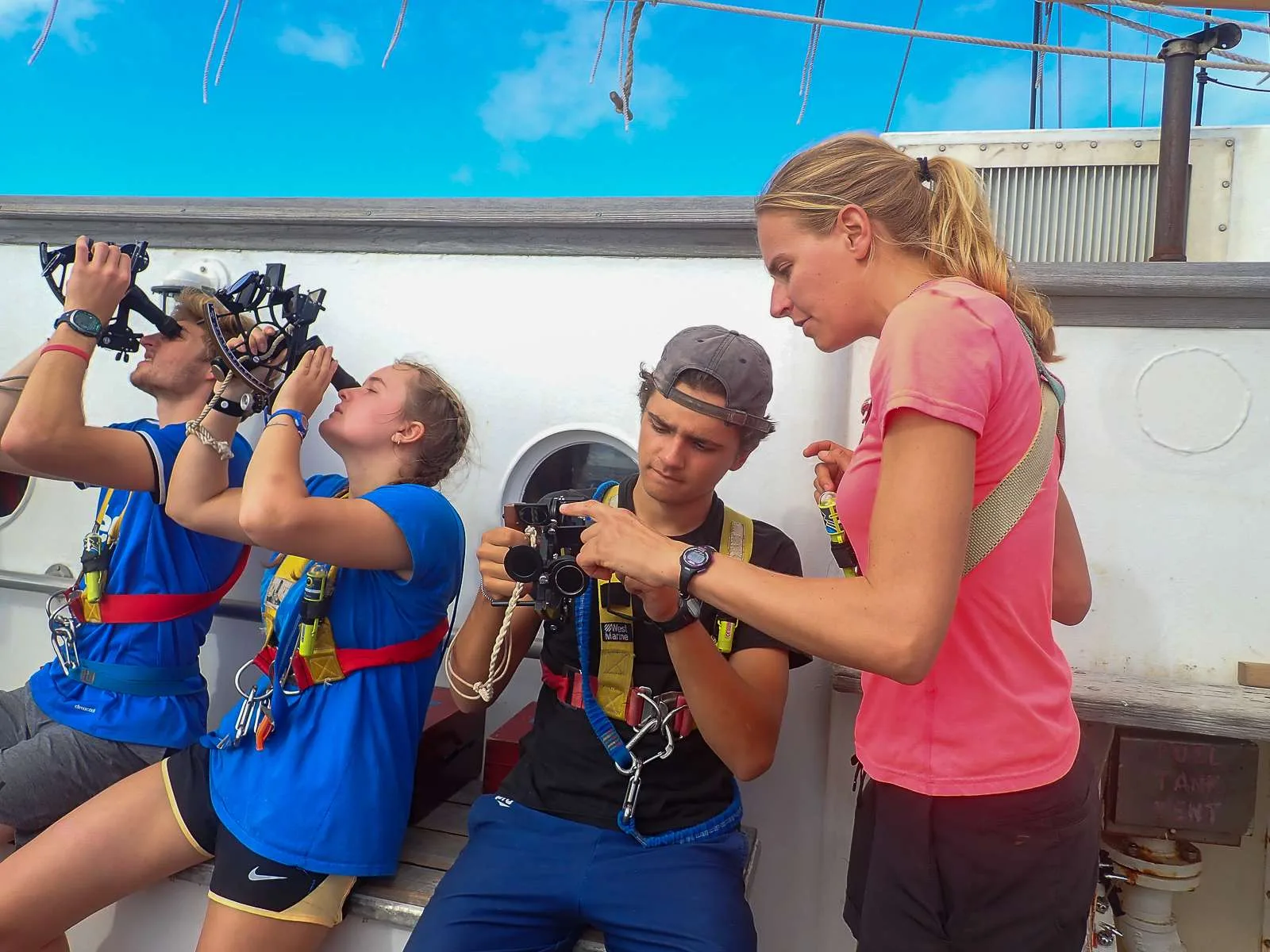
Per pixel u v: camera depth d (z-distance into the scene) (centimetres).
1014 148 263
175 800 149
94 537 177
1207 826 172
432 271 208
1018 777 99
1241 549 170
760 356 145
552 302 201
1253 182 246
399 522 150
